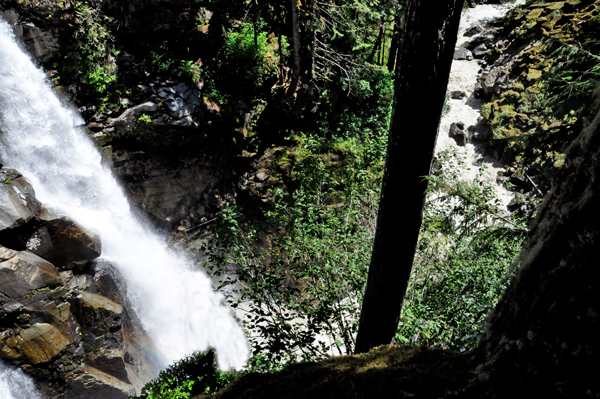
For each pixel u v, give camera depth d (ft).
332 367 5.36
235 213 25.68
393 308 17.60
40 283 38.47
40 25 52.70
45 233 41.96
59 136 54.70
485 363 4.28
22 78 51.88
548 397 3.41
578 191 3.94
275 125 67.15
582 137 4.12
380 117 69.92
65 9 52.75
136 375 46.39
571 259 3.67
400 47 13.37
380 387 4.81
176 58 61.05
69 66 55.01
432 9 12.12
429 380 4.60
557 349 3.48
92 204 57.82
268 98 65.67
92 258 44.09
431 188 15.31
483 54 86.69
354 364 5.34
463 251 24.50
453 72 84.94
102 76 56.39
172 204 64.85
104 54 56.03
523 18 82.53
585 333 3.33
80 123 56.44
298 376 5.36
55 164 54.60
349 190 30.25
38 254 41.47
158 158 61.67
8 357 36.09
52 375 38.04
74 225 42.88
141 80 59.57
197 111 61.16
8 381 36.06
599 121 3.90
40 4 51.52
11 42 51.13
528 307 4.03
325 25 59.21
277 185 63.21
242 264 24.98
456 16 12.39
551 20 76.38
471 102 79.20
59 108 54.75
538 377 3.58
